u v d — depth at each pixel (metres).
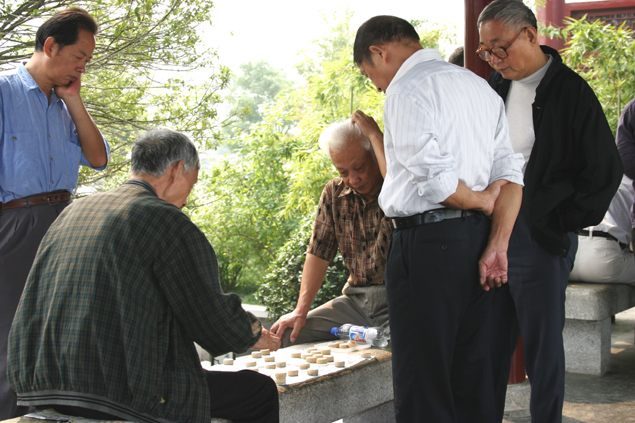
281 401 2.22
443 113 2.03
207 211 9.64
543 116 2.51
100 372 1.79
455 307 2.10
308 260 3.24
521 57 2.56
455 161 2.01
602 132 2.43
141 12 5.18
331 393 2.41
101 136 2.93
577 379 3.96
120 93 5.70
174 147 2.03
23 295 1.92
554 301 2.47
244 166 9.91
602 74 6.43
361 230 3.12
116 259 1.81
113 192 1.97
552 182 2.48
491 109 2.20
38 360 1.85
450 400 2.15
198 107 5.72
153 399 1.79
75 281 1.83
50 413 1.94
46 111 2.71
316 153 7.83
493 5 2.55
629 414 3.26
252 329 1.95
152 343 1.82
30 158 2.61
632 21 8.78
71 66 2.69
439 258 2.07
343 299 3.21
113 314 1.80
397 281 2.16
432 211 2.08
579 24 6.56
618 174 2.43
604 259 4.18
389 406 2.90
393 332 2.21
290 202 8.24
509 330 2.55
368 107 8.64
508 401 3.29
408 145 2.00
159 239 1.84
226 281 11.06
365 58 2.24
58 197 2.72
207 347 1.93
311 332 3.17
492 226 2.16
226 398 2.06
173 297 1.85
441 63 2.13
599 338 4.01
